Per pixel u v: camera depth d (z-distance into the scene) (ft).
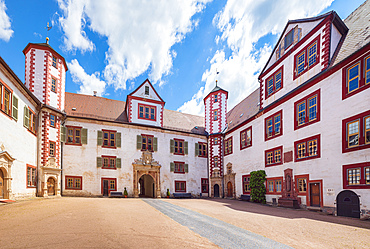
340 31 57.93
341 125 47.39
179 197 97.76
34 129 66.49
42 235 23.93
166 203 62.28
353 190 43.32
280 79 70.90
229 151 100.89
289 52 67.36
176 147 104.22
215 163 106.73
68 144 81.15
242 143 89.86
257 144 79.41
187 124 116.06
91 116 89.40
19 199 55.21
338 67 49.11
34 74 70.74
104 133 88.58
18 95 54.44
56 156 73.51
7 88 48.70
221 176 103.65
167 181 98.12
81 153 82.69
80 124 84.74
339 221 38.37
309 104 57.52
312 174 54.03
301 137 58.85
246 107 101.14
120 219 33.65
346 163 45.42
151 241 23.43
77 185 80.12
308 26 61.57
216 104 111.55
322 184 50.90
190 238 25.43
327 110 51.26
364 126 42.57
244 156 87.45
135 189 89.15
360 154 42.68
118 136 90.33
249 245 23.90
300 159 58.49
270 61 77.61
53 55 76.43
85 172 81.97
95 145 85.66
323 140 51.72
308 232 30.07
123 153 90.02
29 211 37.58
